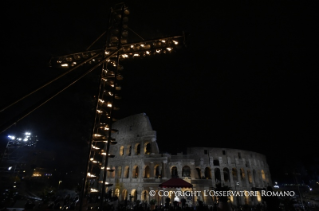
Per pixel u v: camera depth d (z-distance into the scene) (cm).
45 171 6244
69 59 1054
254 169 5141
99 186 4734
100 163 936
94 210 2028
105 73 1027
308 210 3878
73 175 6431
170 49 994
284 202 2820
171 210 2347
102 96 995
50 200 2558
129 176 4481
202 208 2330
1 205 2339
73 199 3055
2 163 4866
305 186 6762
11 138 4894
